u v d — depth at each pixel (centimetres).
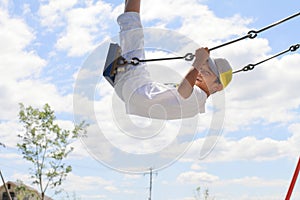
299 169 488
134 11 457
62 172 1720
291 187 488
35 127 1700
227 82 483
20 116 1691
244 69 527
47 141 1706
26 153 1694
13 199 2744
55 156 1706
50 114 1708
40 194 1825
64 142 1720
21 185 1830
